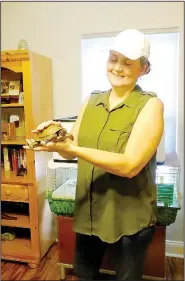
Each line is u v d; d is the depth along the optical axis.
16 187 1.91
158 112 0.98
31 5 2.06
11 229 2.14
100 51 2.01
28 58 1.75
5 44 2.17
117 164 0.90
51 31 2.05
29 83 1.78
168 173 1.54
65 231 1.72
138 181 1.02
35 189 1.88
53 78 2.10
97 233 1.07
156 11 1.85
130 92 1.04
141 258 1.08
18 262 2.00
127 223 1.02
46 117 2.00
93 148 1.01
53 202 1.65
